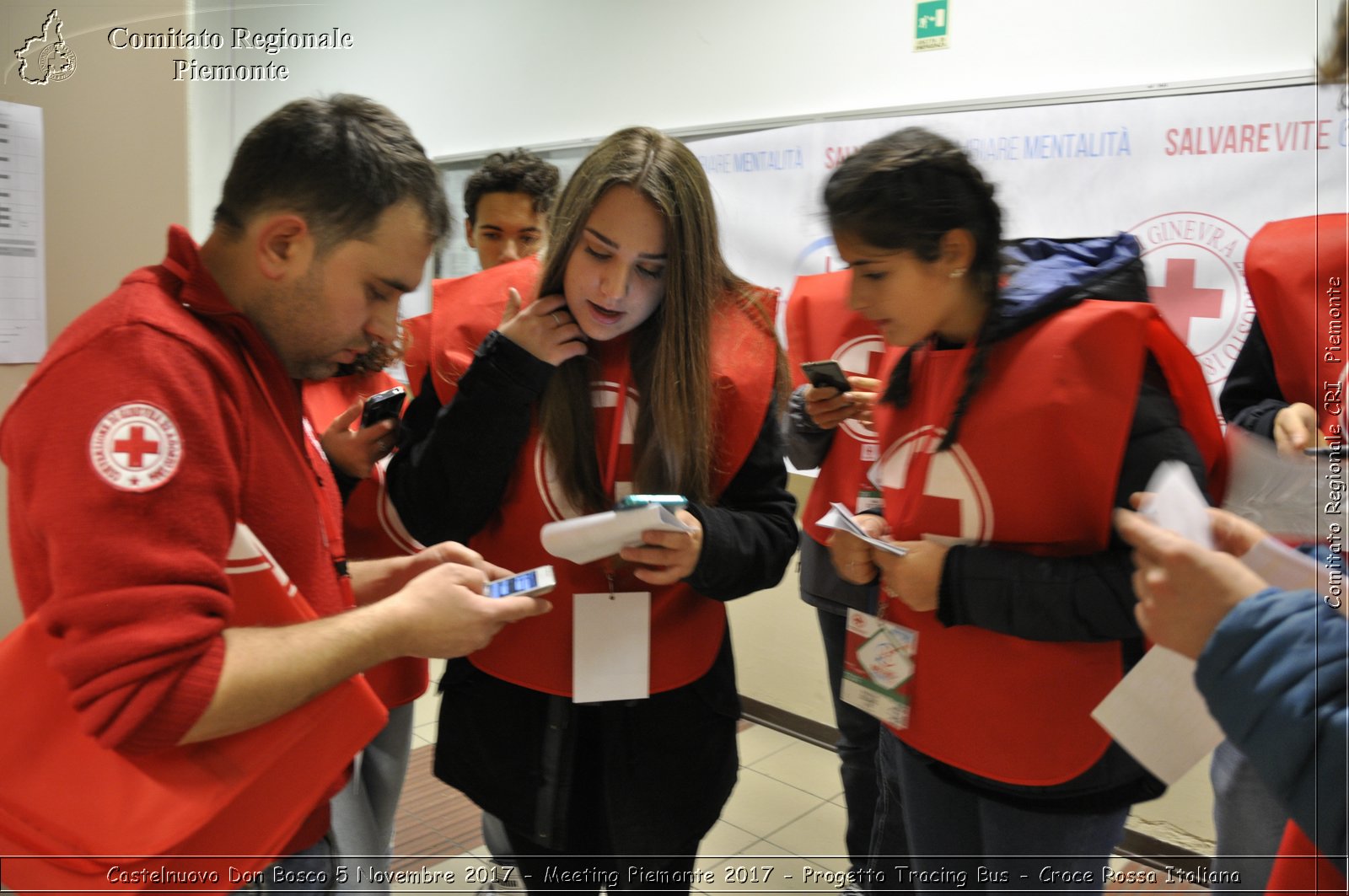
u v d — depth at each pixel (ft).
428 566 3.63
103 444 2.26
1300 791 2.12
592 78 9.30
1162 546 2.34
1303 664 2.10
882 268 3.40
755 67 8.35
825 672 7.94
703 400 3.87
